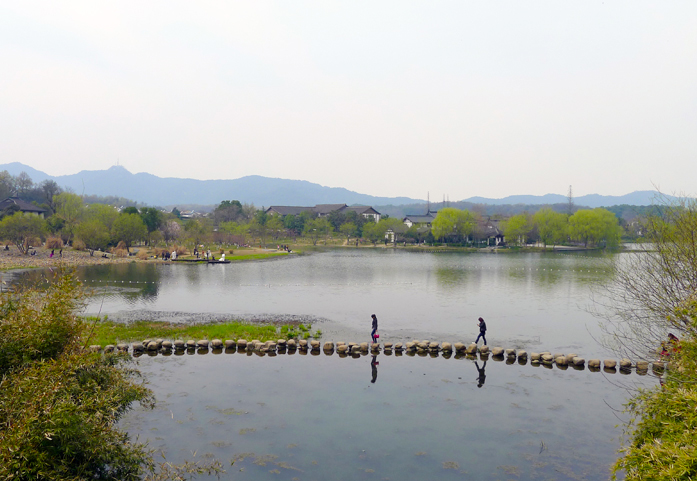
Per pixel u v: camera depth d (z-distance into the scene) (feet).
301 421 61.77
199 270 245.86
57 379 36.01
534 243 507.30
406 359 90.79
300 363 87.25
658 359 52.03
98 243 304.91
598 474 49.37
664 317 46.68
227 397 69.72
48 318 42.29
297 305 146.20
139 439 55.98
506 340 104.12
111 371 45.34
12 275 193.16
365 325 118.21
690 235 47.34
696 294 41.93
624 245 407.03
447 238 503.61
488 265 286.46
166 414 63.31
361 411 65.16
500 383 77.15
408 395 71.36
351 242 549.95
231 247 420.36
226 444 55.26
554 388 74.90
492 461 52.08
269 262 303.48
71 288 46.26
